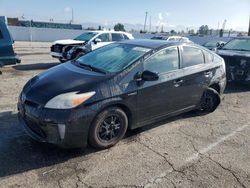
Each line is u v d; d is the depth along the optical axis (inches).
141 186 127.3
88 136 149.6
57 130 138.1
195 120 216.8
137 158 151.9
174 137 182.2
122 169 140.1
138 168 141.9
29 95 150.4
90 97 144.5
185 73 195.5
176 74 188.4
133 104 163.8
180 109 201.3
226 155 161.3
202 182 133.2
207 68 217.0
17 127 181.6
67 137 139.9
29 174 131.1
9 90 271.4
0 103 228.2
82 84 148.1
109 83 153.0
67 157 147.8
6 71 381.4
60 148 155.6
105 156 151.9
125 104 159.2
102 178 131.5
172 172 140.2
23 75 355.9
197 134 189.5
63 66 186.4
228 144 176.4
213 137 186.2
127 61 169.8
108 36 496.7
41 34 1384.1
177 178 135.1
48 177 129.7
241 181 136.0
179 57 194.2
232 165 150.5
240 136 190.1
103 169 139.1
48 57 593.6
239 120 222.8
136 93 162.9
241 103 273.6
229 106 261.1
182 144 172.6
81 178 130.5
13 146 155.9
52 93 143.6
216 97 232.1
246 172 144.3
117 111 157.5
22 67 427.5
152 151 160.7
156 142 173.0
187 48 203.3
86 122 143.5
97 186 125.3
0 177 127.4
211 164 150.2
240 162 154.2
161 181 132.0
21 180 126.3
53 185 124.0
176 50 193.2
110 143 159.9
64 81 153.3
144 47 184.1
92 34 497.0
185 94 199.3
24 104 151.3
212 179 136.2
